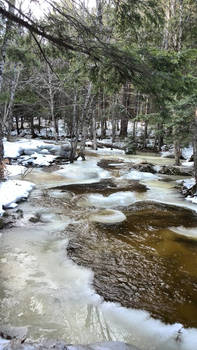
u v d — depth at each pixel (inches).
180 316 106.9
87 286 125.0
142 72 134.3
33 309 107.3
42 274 134.1
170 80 142.7
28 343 71.0
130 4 148.0
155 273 137.9
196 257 156.0
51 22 119.3
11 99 564.1
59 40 116.6
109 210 243.4
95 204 262.1
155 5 161.2
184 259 153.3
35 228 194.7
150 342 93.4
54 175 395.9
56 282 127.5
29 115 929.5
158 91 153.0
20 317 102.2
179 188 339.0
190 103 296.2
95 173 427.8
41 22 119.4
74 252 159.2
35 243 169.9
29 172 392.8
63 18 119.6
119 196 293.7
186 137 363.6
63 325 99.3
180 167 481.4
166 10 496.4
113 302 114.0
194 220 220.8
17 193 270.4
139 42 187.9
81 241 175.0
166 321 103.8
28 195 281.6
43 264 144.3
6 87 528.4
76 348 69.8
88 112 589.6
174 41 507.8
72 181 368.5
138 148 830.5
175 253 160.4
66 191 308.3
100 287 124.7
